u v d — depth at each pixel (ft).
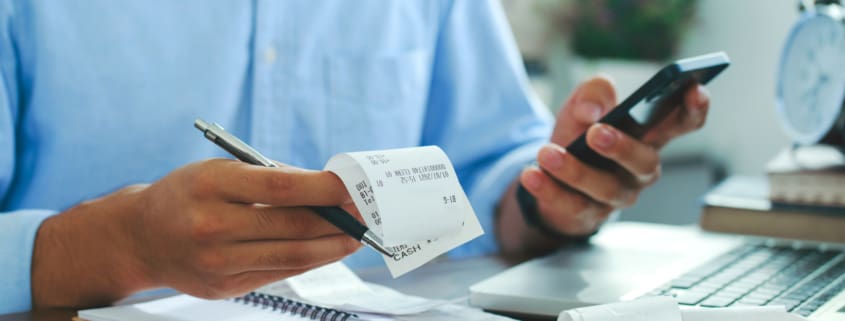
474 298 2.12
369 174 1.54
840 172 3.12
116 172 3.11
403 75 3.67
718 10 8.82
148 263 1.88
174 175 1.74
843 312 1.85
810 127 3.43
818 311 1.87
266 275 1.78
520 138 3.73
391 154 1.64
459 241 1.66
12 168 2.88
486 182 3.42
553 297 2.04
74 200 3.06
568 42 9.62
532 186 2.72
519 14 9.52
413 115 3.74
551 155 2.57
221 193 1.65
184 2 3.19
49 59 2.95
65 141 3.01
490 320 1.80
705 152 8.93
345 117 3.54
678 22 9.13
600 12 9.43
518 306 2.07
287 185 1.62
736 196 3.43
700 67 2.35
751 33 8.46
